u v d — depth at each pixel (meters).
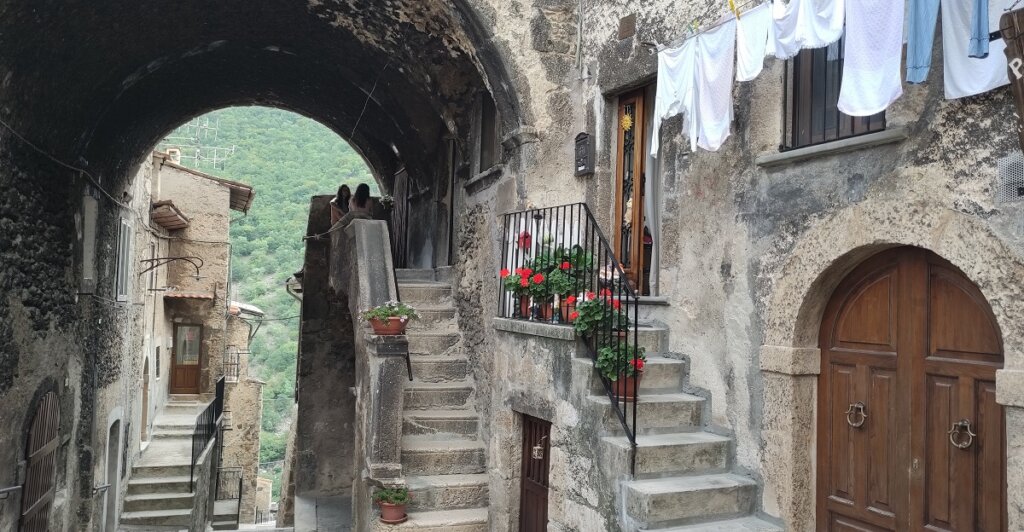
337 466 11.38
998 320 3.49
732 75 4.69
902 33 3.66
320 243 11.55
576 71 6.95
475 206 8.13
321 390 11.48
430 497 6.57
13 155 6.55
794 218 4.66
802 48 4.45
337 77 10.12
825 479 4.61
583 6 6.94
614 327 5.50
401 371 6.47
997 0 3.52
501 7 6.71
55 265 7.82
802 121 4.76
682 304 5.71
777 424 4.71
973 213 3.61
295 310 38.69
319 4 7.76
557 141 6.83
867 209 4.16
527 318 6.24
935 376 3.97
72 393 8.60
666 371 5.61
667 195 5.93
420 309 8.59
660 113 5.35
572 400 5.35
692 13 5.58
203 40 8.79
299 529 9.64
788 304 4.66
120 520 12.22
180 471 13.81
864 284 4.45
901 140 3.99
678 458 4.91
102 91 8.31
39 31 6.12
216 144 41.28
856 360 4.45
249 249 40.41
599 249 5.49
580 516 5.21
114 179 10.62
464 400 7.70
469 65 7.80
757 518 4.77
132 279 12.63
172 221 16.64
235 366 21.09
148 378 15.25
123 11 7.06
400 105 9.76
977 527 3.70
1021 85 3.13
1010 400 3.40
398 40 7.99
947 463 3.87
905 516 4.09
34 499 7.11
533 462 6.18
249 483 20.55
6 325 6.39
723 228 5.29
